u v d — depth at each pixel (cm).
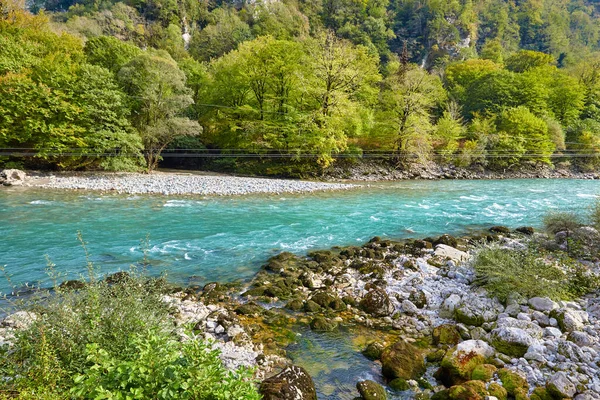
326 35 4275
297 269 1149
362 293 981
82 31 7256
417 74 4462
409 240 1525
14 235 1399
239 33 8488
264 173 4016
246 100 4450
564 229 1399
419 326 805
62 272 1057
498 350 670
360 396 563
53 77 3077
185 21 10000
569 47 13200
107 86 3266
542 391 546
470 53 10619
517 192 3023
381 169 4388
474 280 1005
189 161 4562
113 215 1773
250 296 947
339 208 2155
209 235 1516
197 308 845
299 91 4050
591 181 4266
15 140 3055
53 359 413
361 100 5041
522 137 4912
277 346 710
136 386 355
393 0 13138
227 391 343
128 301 526
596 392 542
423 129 4450
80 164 3234
